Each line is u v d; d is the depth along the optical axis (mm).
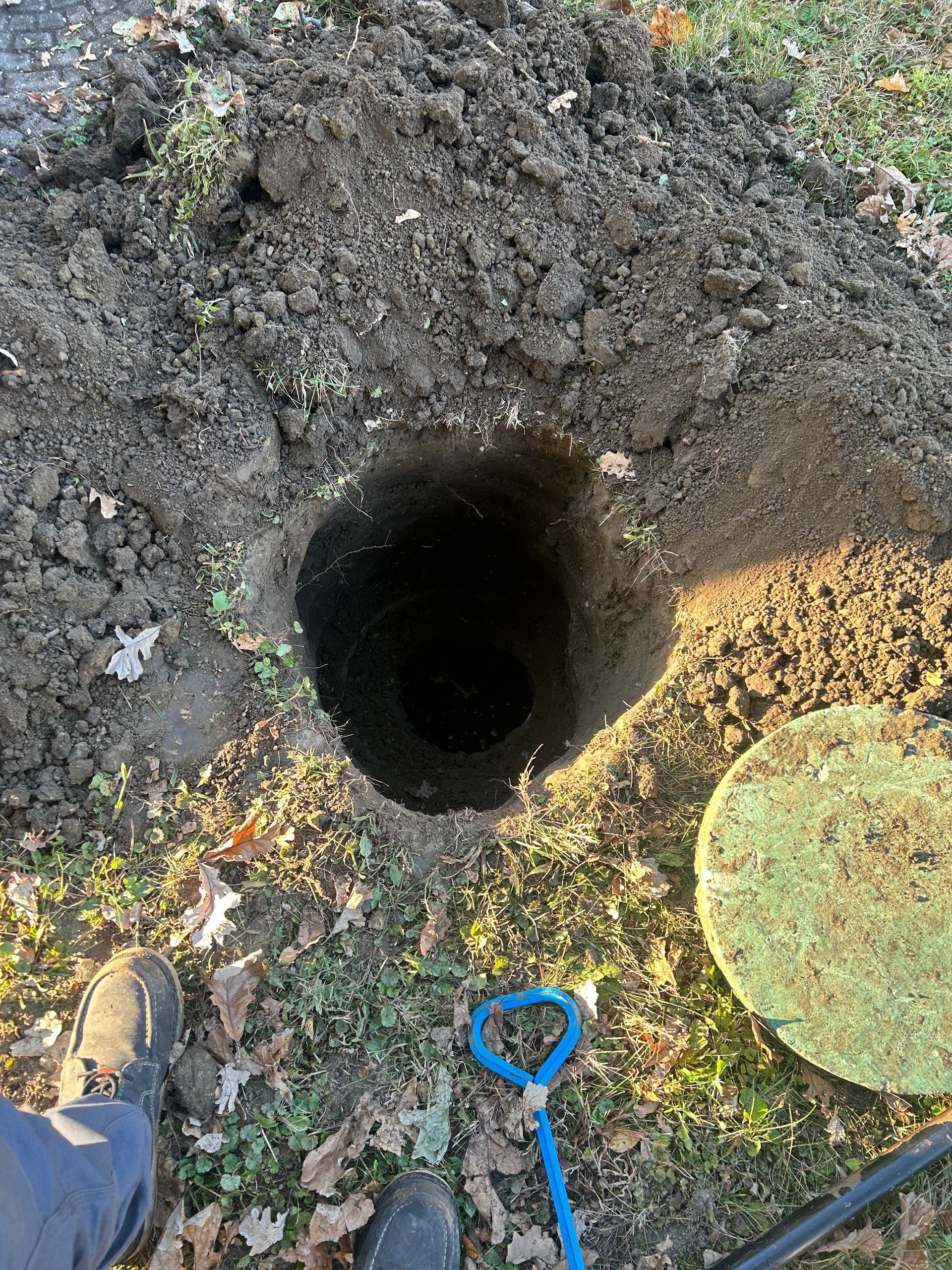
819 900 2133
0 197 2605
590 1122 2098
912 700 2365
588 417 2816
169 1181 1935
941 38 3605
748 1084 2166
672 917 2295
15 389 2316
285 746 2350
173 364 2518
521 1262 1954
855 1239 2035
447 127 2633
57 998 2086
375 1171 2012
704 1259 2037
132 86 2633
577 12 3080
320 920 2197
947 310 2854
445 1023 2150
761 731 2461
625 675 2846
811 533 2498
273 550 2648
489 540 3803
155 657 2365
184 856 2219
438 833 2369
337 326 2631
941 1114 2145
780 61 3354
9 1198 1438
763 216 2762
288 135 2570
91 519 2389
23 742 2232
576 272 2744
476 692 4137
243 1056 2047
